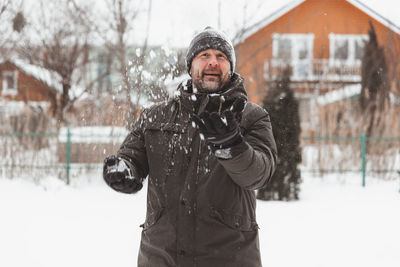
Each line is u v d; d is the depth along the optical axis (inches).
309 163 432.1
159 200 75.4
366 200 318.0
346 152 411.8
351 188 364.8
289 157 318.0
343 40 759.7
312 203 308.0
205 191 72.7
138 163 80.4
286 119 315.9
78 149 373.1
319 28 747.4
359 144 414.0
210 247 72.1
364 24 761.0
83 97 472.7
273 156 73.9
